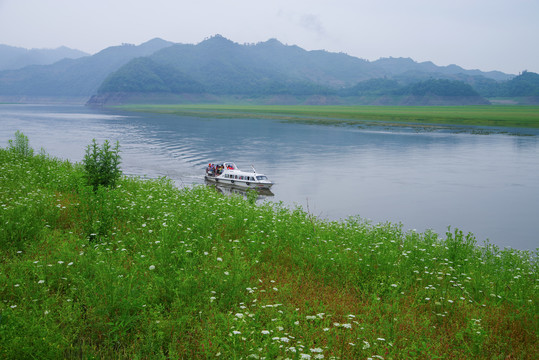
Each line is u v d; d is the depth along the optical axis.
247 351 6.09
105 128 113.31
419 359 6.62
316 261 11.12
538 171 52.03
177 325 7.11
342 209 31.16
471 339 7.47
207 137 90.25
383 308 8.42
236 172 38.25
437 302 8.88
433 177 46.72
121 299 7.54
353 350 6.65
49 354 6.03
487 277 10.95
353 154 66.31
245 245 12.34
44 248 10.55
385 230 17.66
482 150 74.56
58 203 14.77
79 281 8.17
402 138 95.81
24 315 6.81
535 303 9.38
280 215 17.23
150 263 9.42
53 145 68.19
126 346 6.74
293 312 7.40
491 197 36.59
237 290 8.42
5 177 20.12
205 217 14.54
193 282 8.36
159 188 21.95
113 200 14.91
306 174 47.22
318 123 150.62
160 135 93.06
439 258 13.08
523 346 7.45
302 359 5.75
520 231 26.11
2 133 91.50
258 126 130.62
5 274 8.50
